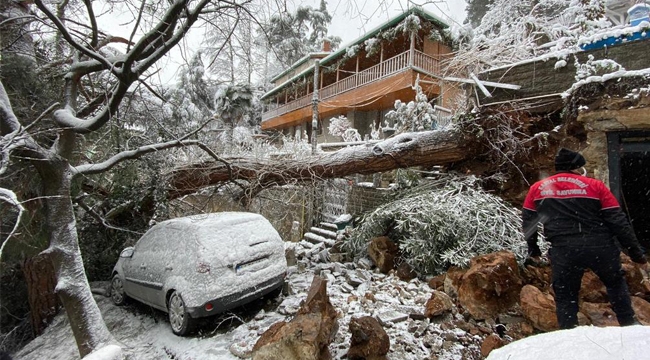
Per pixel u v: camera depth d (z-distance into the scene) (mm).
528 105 5281
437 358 3086
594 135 4430
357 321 3141
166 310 4418
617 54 4391
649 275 3732
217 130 8344
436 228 4855
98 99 4895
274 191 8961
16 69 5207
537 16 8508
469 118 5840
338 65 15602
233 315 4207
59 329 5648
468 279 3750
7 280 6480
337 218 8703
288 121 21062
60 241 4066
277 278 4637
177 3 3721
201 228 4332
